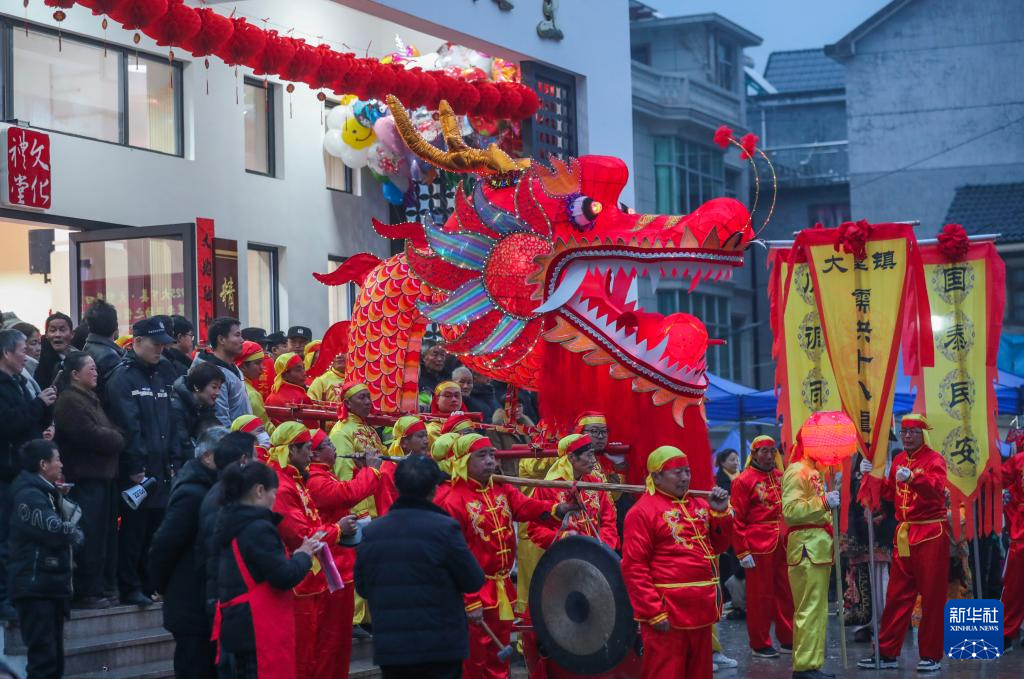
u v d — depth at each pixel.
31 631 8.06
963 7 37.16
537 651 9.11
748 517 11.66
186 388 9.68
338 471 9.64
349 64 12.16
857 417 11.22
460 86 13.36
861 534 13.36
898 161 37.59
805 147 39.75
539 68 16.78
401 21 14.80
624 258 10.17
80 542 8.27
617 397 10.18
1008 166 36.81
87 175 14.63
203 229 14.09
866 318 11.21
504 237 10.47
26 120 14.33
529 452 9.95
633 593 7.93
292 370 10.72
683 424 10.09
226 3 15.78
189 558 7.54
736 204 10.22
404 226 10.98
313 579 8.19
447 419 9.93
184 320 10.50
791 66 43.84
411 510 7.14
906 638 13.20
